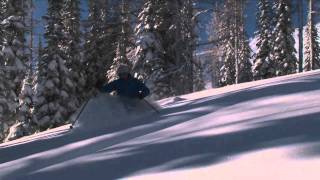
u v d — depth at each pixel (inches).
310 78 347.3
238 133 171.9
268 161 130.4
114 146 204.5
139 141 203.9
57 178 170.2
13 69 1167.6
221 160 141.5
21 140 417.4
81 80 1244.5
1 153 297.0
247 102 258.2
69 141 278.8
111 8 1027.3
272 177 118.2
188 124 220.1
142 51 1056.8
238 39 1754.4
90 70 1224.8
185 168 141.9
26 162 226.2
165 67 1063.0
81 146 243.9
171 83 1038.4
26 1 1424.7
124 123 303.9
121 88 339.9
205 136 178.4
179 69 995.9
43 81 1180.5
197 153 155.9
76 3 1339.8
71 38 1269.7
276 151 137.1
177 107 334.3
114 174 155.8
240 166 131.7
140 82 341.7
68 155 227.6
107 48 1117.1
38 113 1160.2
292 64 1802.4
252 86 399.5
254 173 123.6
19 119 1144.8
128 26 1051.3
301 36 1488.7
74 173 170.9
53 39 1209.4
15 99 1141.7
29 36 1424.7
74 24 1295.5
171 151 167.6
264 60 1887.3
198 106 300.4
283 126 168.6
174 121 259.0
